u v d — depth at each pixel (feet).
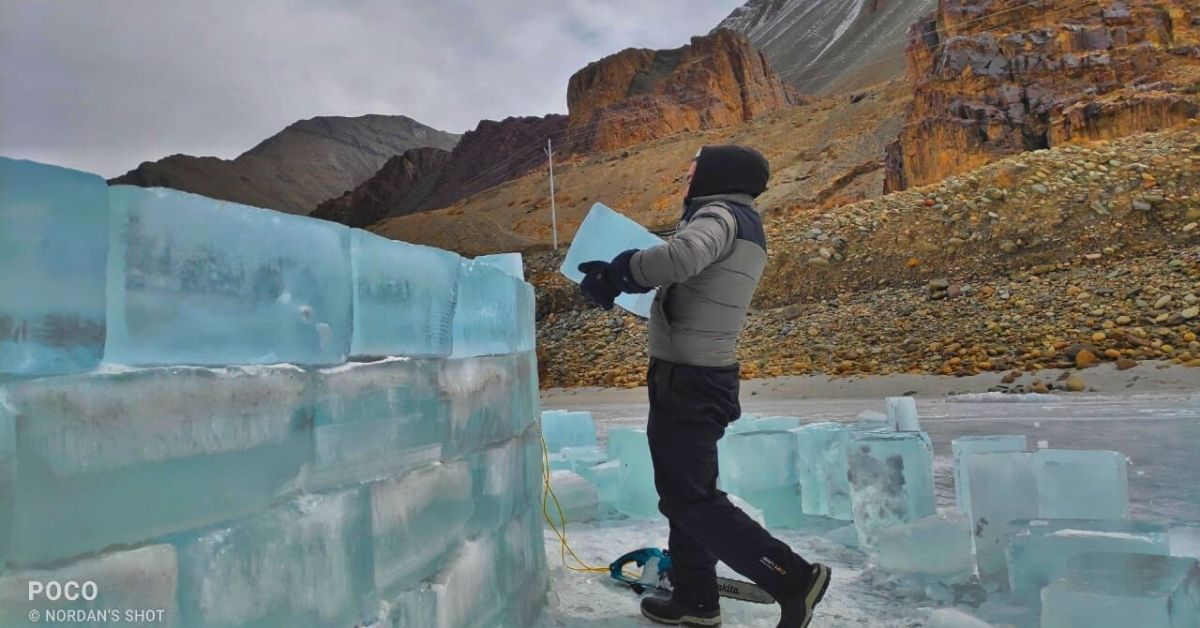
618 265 6.25
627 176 255.09
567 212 242.17
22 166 2.52
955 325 49.90
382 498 4.37
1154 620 4.99
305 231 3.84
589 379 62.90
